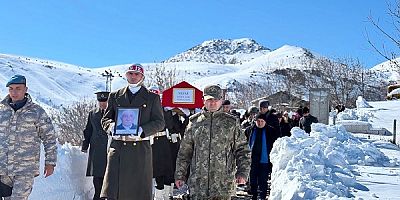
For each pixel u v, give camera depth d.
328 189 7.75
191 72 151.88
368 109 44.75
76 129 30.09
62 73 140.12
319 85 59.75
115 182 6.84
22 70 131.12
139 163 6.90
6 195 6.16
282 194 8.27
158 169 10.06
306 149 10.71
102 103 9.29
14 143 6.07
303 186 7.66
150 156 7.07
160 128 7.04
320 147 11.56
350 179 8.80
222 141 6.07
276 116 10.68
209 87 6.19
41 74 132.62
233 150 6.21
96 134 9.19
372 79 63.50
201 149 6.07
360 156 12.88
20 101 6.23
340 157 11.05
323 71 61.97
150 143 7.12
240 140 6.18
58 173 8.29
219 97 6.17
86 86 134.62
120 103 7.02
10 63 134.38
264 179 10.51
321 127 15.95
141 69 7.10
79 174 9.57
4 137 6.09
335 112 40.47
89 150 9.33
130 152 6.89
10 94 6.19
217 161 6.02
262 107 10.59
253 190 10.55
